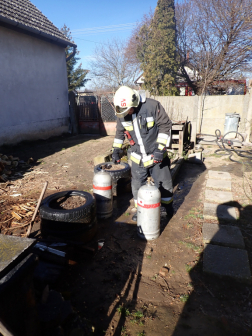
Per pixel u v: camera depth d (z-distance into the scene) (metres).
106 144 9.74
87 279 2.57
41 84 10.66
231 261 2.70
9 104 9.06
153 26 17.75
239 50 14.66
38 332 1.60
